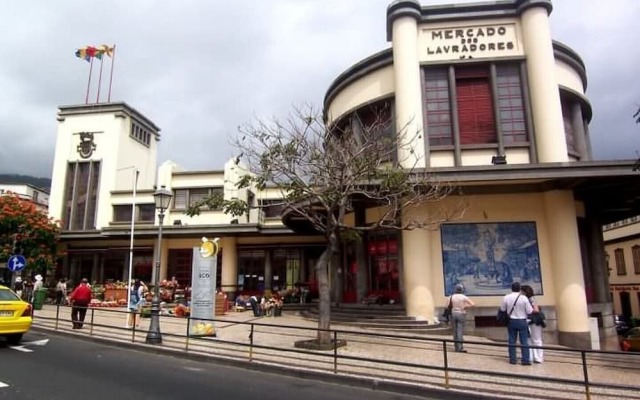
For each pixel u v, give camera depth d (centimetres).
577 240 1617
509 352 1095
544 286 1630
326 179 1280
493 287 1647
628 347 1759
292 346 1241
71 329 1542
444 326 1574
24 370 913
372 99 1955
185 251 3086
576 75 2016
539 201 1691
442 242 1683
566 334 1556
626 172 1462
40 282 2383
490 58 1853
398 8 1878
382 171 1348
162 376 905
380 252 1834
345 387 880
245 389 820
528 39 1828
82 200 3359
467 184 1641
